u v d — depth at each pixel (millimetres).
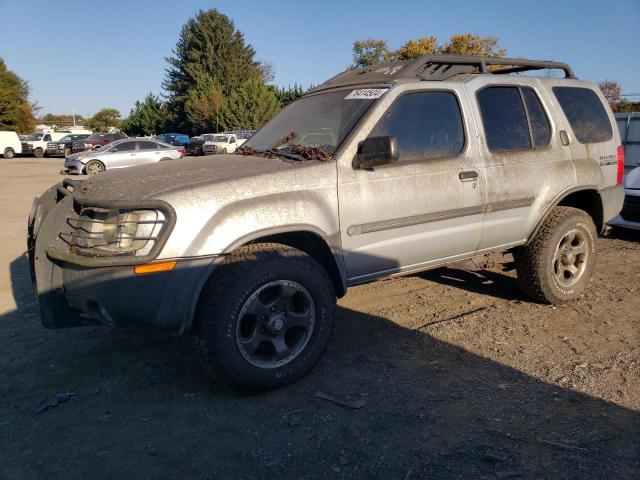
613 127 5348
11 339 4340
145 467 2730
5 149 37469
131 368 3812
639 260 6641
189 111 62438
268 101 56375
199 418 3176
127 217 3109
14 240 8312
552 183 4715
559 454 2768
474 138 4277
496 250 4578
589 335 4305
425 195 3969
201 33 67875
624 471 2629
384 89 3979
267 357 3406
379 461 2744
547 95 4855
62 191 3855
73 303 3346
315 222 3492
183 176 3430
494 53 38875
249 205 3275
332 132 3955
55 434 3027
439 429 3016
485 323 4562
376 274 3904
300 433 3006
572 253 4926
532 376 3621
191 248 3098
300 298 3506
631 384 3496
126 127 75625
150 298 3059
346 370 3746
